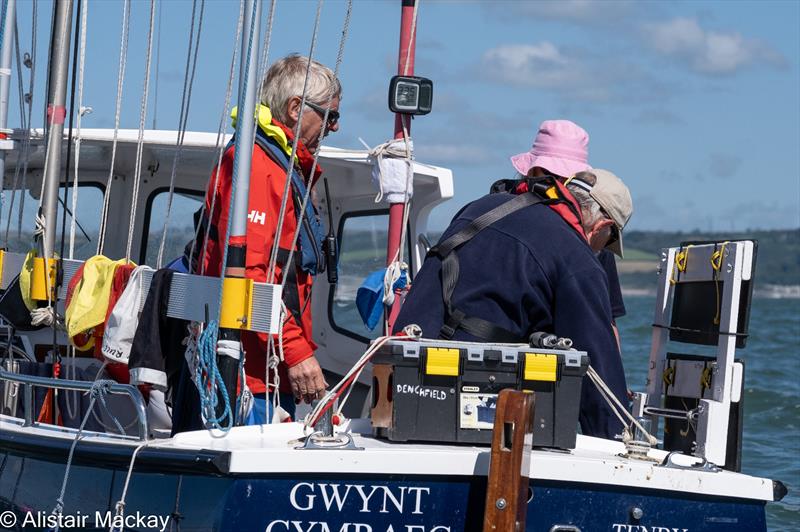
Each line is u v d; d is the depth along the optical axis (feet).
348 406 44.01
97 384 23.98
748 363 147.74
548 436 23.70
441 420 23.44
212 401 24.34
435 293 26.78
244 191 24.98
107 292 28.96
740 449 27.22
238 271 24.90
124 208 43.88
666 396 30.76
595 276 25.95
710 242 29.17
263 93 29.32
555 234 26.40
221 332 24.99
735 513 23.06
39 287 31.27
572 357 23.67
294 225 28.19
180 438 23.53
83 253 44.04
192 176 43.88
